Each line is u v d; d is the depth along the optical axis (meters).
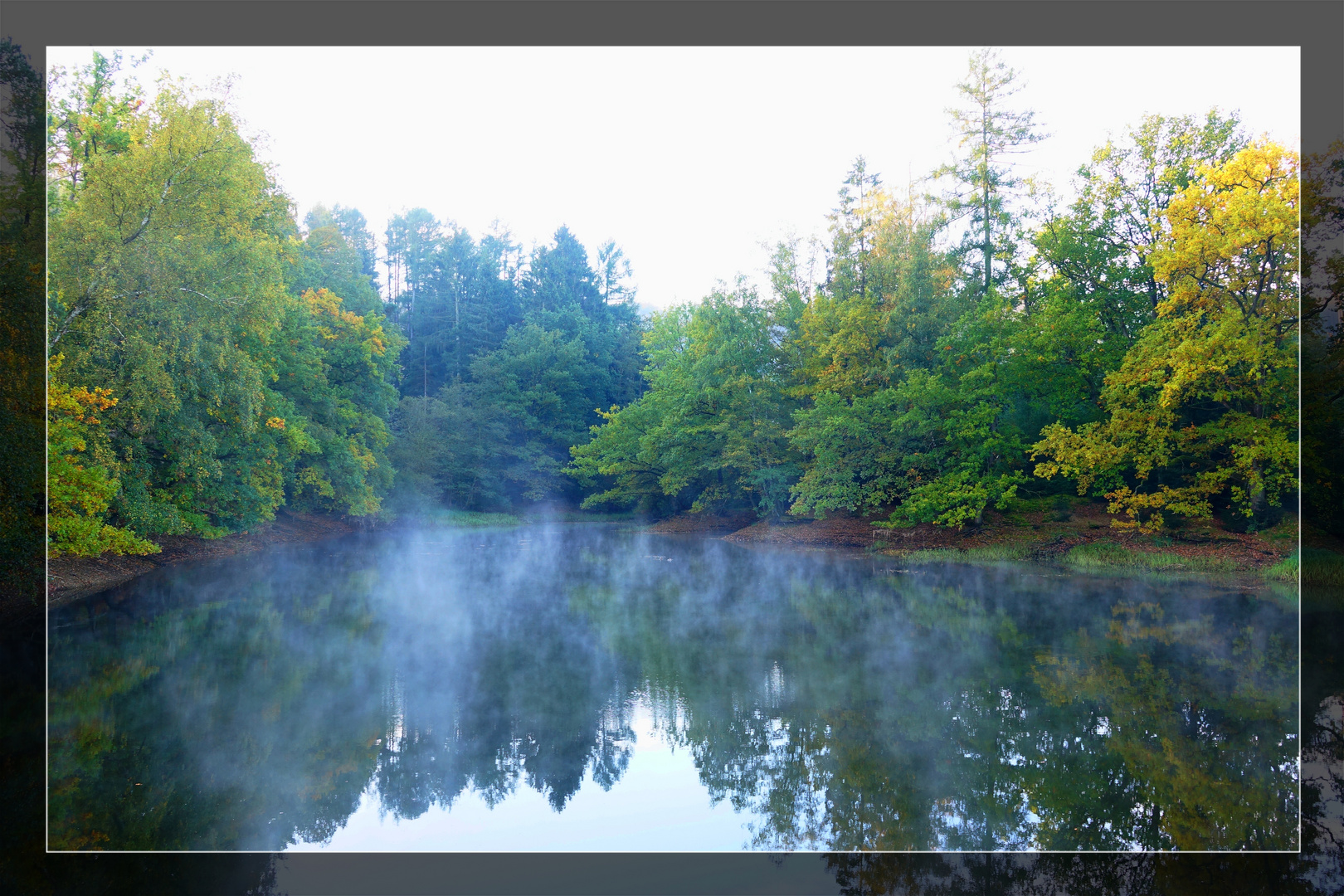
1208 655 11.07
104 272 17.08
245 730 8.16
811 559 23.53
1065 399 23.92
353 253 43.44
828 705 8.89
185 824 6.16
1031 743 7.70
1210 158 23.50
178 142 18.70
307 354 30.44
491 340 57.56
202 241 19.41
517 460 48.44
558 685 9.75
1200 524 21.98
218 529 25.02
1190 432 20.66
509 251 77.00
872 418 25.22
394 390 38.06
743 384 30.50
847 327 26.22
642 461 37.56
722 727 8.25
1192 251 18.97
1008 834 5.92
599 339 57.59
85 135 19.30
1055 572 19.69
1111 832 6.05
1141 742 7.85
